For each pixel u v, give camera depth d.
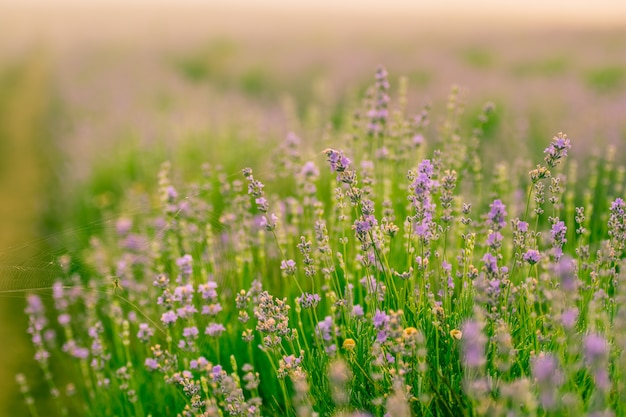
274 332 2.54
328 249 2.80
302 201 4.51
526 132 6.91
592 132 6.70
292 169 4.69
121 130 9.94
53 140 11.25
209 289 2.99
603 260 2.72
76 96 14.13
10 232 7.10
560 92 10.46
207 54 21.98
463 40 22.12
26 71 20.92
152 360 2.96
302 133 7.98
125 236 3.14
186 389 2.62
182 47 24.16
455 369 2.54
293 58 18.56
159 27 34.34
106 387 3.48
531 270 2.87
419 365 2.26
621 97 9.38
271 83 15.62
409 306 2.73
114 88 14.98
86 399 3.96
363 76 14.34
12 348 4.60
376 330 2.54
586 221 3.95
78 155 9.16
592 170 4.90
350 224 3.59
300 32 27.86
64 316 3.89
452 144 4.48
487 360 2.37
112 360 4.01
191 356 3.13
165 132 9.48
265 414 3.25
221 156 7.51
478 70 14.62
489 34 23.50
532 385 2.19
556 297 2.22
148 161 8.13
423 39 23.05
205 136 8.79
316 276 3.28
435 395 2.29
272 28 30.73
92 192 7.49
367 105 4.36
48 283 2.75
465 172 4.36
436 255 2.85
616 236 2.75
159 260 3.31
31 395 4.10
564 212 4.45
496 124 8.59
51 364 4.39
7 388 4.17
